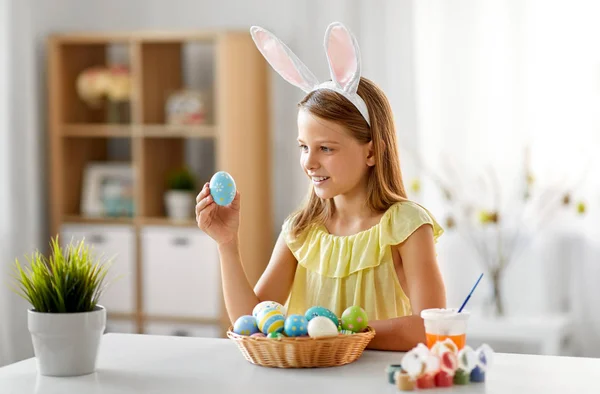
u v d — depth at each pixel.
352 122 1.78
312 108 1.78
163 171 4.48
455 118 4.05
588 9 3.87
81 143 4.58
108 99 4.52
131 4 4.66
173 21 4.61
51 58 4.36
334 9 4.26
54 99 4.38
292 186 4.44
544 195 3.96
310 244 1.91
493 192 4.03
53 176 4.40
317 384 1.48
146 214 4.35
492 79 4.00
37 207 4.52
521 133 3.98
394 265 1.84
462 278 4.07
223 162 4.12
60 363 1.58
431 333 1.54
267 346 1.57
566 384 1.47
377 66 4.18
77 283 1.61
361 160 1.82
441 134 4.07
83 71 4.57
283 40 4.39
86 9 4.71
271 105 4.38
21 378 1.58
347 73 1.81
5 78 4.17
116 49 4.69
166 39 4.21
